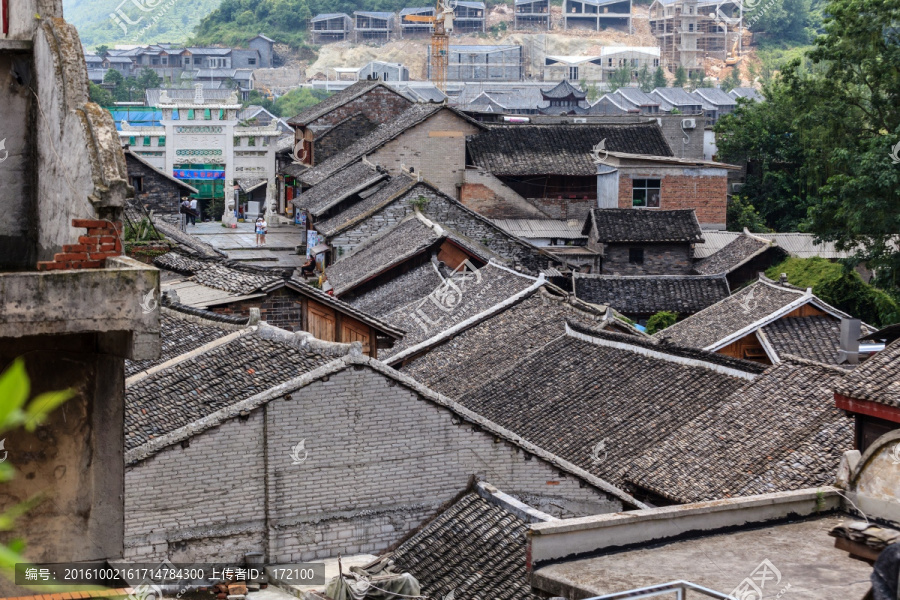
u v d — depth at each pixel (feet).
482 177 190.49
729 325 108.78
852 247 143.33
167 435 54.08
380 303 134.41
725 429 69.67
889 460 39.11
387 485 58.80
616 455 73.56
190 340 68.08
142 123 265.75
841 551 36.70
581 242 176.45
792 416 68.23
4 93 33.65
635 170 181.98
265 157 260.83
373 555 58.13
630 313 144.66
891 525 38.81
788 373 73.00
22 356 30.04
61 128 31.99
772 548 37.14
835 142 153.58
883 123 152.05
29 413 11.56
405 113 214.69
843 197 136.77
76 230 30.66
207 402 59.11
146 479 53.26
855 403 57.57
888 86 147.74
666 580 34.27
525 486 61.87
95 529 31.14
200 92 253.03
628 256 166.91
